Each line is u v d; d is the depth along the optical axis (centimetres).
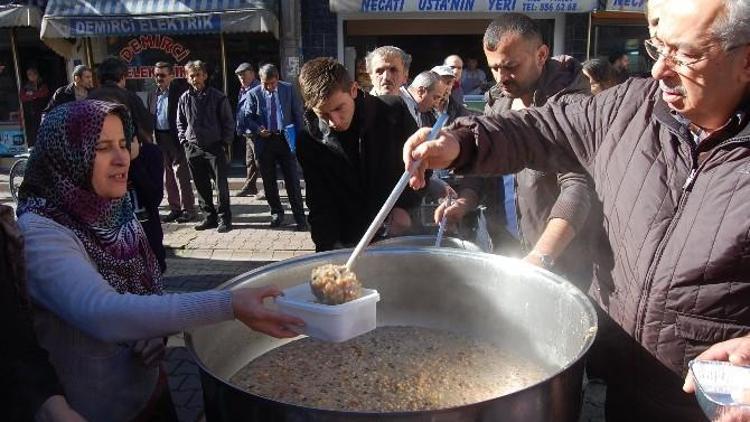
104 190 155
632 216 143
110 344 156
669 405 142
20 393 115
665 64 126
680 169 136
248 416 110
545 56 244
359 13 808
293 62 816
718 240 125
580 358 117
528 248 250
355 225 280
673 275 134
